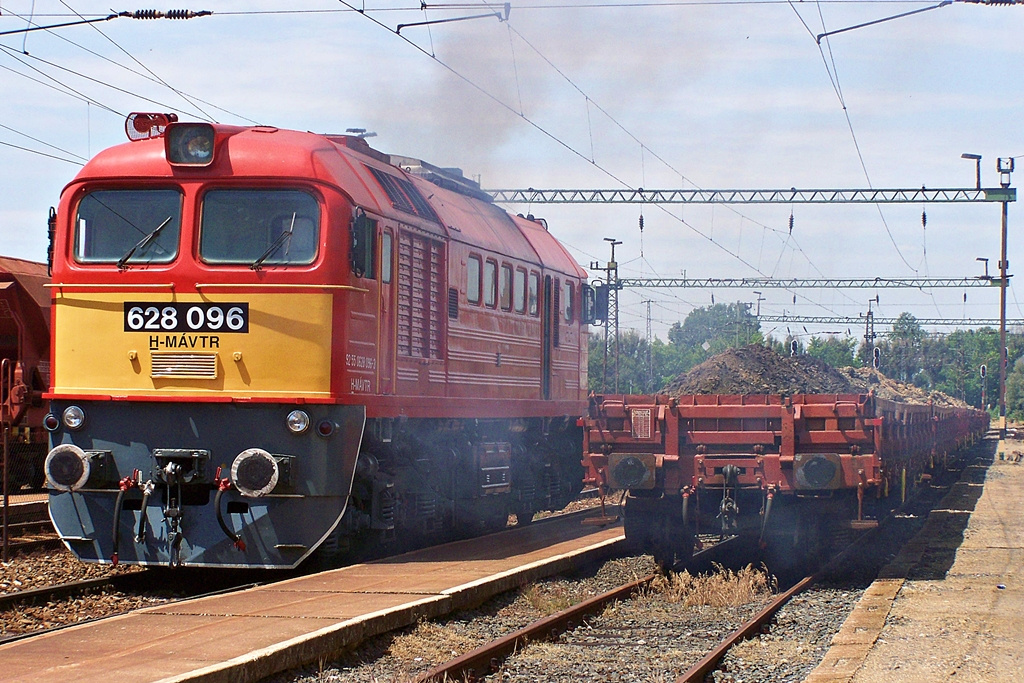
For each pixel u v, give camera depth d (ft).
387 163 67.21
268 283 54.39
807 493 62.18
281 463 53.31
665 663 42.45
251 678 35.37
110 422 55.06
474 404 72.74
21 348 89.25
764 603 56.13
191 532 54.29
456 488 73.31
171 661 35.35
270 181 54.95
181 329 54.70
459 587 49.42
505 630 47.44
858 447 60.49
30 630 44.73
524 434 84.89
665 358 403.34
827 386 104.27
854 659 41.68
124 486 53.88
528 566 56.54
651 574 62.44
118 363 55.06
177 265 54.95
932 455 122.01
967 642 44.75
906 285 264.93
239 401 53.93
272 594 48.29
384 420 59.82
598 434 63.16
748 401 62.13
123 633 39.86
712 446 62.03
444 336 68.18
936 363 575.79
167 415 54.60
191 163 55.36
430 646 42.70
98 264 55.77
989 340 572.51
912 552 72.69
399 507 64.69
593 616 51.44
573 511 103.09
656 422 62.23
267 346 54.29
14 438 89.81
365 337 57.41
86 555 54.95
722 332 410.11
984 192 173.27
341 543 59.41
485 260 75.31
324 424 53.98
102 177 56.08
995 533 84.99
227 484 53.62
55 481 54.19
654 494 63.62
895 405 75.05
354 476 56.90
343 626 40.27
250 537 53.78
